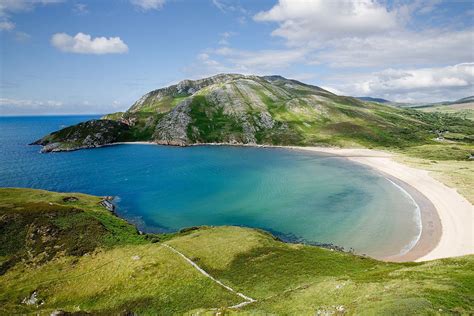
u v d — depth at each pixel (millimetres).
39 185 113625
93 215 69750
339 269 46250
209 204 93688
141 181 120375
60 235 59812
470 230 67250
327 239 67750
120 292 43438
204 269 48344
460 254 57312
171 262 49781
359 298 31203
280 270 46500
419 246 61969
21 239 58188
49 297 44062
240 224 78312
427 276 35156
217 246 56062
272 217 82250
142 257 52031
